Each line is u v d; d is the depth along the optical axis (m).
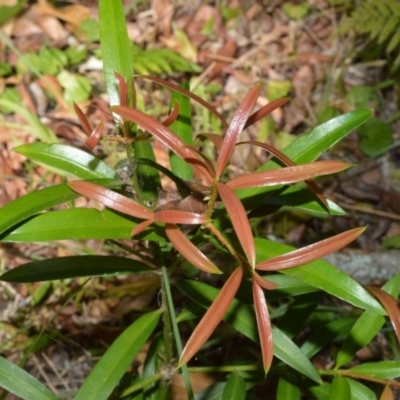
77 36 1.19
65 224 0.50
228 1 1.32
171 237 0.45
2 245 0.93
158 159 1.03
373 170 1.14
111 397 0.62
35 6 1.21
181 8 1.29
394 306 0.51
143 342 0.58
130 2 1.26
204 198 0.55
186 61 1.18
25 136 1.04
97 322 0.89
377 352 0.90
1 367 0.55
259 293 0.44
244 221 0.42
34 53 1.14
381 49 1.27
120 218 0.51
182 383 0.78
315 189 0.51
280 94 1.19
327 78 1.24
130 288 0.90
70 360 0.86
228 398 0.59
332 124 0.56
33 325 0.88
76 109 0.47
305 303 0.65
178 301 0.85
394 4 1.12
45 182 1.00
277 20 1.31
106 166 0.55
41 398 0.55
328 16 1.32
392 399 0.52
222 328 0.82
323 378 0.71
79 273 0.56
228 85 1.20
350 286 0.50
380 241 1.05
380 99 1.23
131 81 0.53
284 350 0.56
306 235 1.03
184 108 0.64
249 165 1.08
